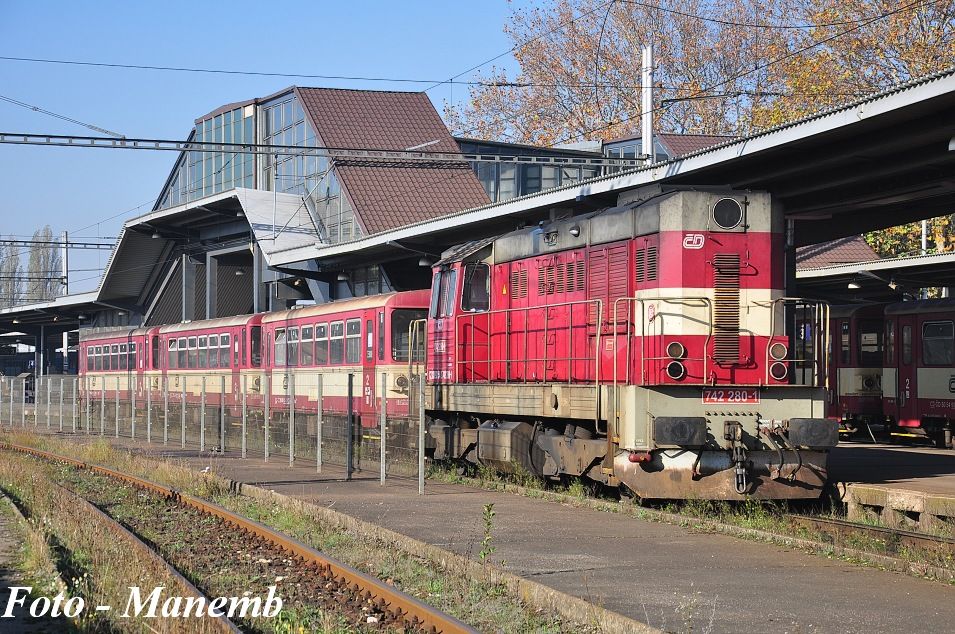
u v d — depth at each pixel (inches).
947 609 332.2
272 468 849.5
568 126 2273.6
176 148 978.7
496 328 727.7
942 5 1578.5
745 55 2177.7
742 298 555.5
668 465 535.2
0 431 1397.6
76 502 601.3
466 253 758.5
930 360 1075.3
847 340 1219.2
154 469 816.3
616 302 559.8
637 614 324.2
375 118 1732.3
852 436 1234.6
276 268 1582.2
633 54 2249.0
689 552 435.2
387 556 434.0
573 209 1002.1
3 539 502.6
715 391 543.2
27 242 2026.3
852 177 781.9
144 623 326.3
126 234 1973.4
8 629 333.7
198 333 1321.4
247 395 1184.8
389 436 779.4
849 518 555.2
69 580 397.4
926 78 606.5
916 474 685.9
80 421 1513.3
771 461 539.5
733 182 842.2
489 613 332.5
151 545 490.6
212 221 1847.9
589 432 618.2
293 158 1786.4
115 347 1615.4
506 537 476.1
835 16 1686.8
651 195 594.2
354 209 1561.3
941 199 898.1
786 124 707.4
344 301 1008.9
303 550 448.1
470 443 743.7
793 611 329.1
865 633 301.9
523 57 2375.7
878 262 1117.7
